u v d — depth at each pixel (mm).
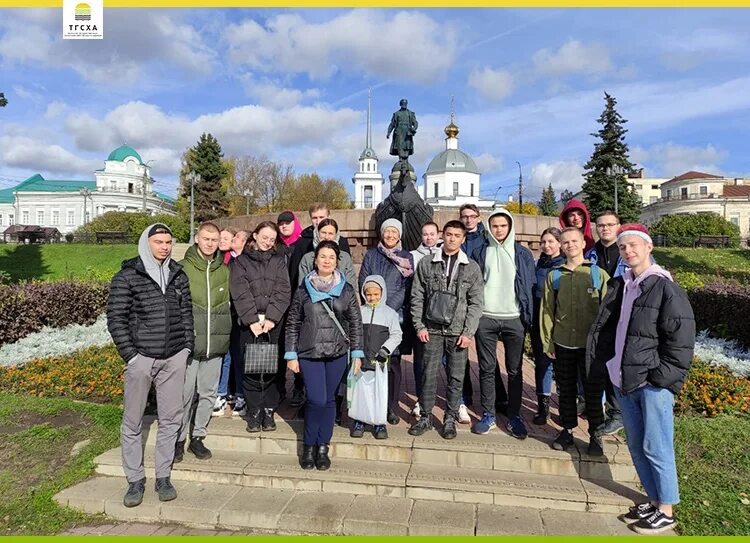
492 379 4055
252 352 3971
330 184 55656
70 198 64938
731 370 5895
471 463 3723
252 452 4027
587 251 4590
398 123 8898
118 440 4348
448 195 58625
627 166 31328
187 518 3336
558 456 3623
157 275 3514
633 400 3172
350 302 3814
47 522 3324
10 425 4707
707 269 19516
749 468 3744
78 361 6336
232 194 48594
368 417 3805
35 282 9117
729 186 60094
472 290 3930
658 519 3047
